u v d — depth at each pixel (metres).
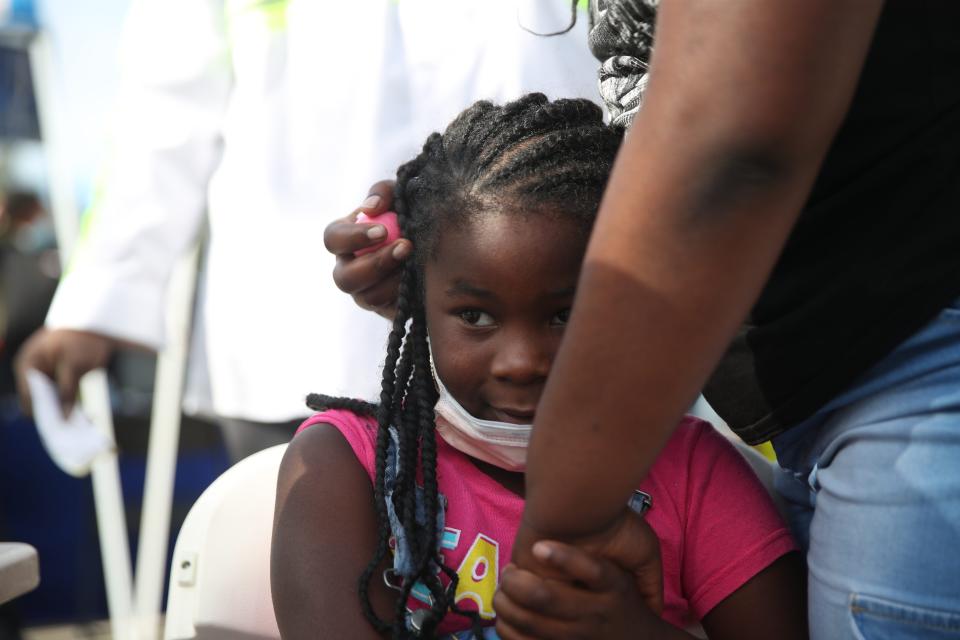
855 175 1.70
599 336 1.37
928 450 1.66
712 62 1.28
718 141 1.28
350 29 3.58
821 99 1.27
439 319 2.04
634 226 1.34
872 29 1.30
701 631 2.22
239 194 3.69
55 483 6.46
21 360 3.62
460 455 2.19
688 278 1.33
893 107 1.64
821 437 1.87
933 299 1.65
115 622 5.18
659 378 1.37
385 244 2.24
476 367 2.00
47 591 6.33
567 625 1.63
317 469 2.13
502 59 3.50
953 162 1.63
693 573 2.13
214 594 2.29
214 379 3.77
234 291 3.68
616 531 1.62
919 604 1.66
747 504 2.15
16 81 6.13
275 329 3.60
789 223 1.35
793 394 1.82
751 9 1.26
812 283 1.76
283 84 3.65
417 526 2.05
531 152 2.04
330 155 3.59
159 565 4.90
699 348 1.36
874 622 1.70
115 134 3.78
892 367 1.71
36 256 6.78
